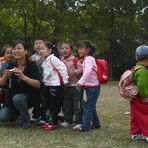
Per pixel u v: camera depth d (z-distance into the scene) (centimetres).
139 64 366
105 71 415
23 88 427
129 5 1756
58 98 427
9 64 442
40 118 454
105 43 1678
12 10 1845
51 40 1731
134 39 1786
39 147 345
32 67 427
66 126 442
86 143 362
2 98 451
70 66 435
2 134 398
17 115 444
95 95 414
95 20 1795
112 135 399
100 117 519
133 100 370
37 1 1745
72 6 1808
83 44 420
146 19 1792
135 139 375
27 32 1911
